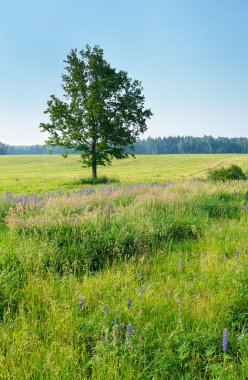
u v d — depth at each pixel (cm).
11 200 1272
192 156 11888
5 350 381
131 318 441
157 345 395
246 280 499
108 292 521
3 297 498
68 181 4309
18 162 10988
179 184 1866
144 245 777
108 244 754
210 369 356
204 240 858
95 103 3322
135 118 3475
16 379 329
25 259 618
